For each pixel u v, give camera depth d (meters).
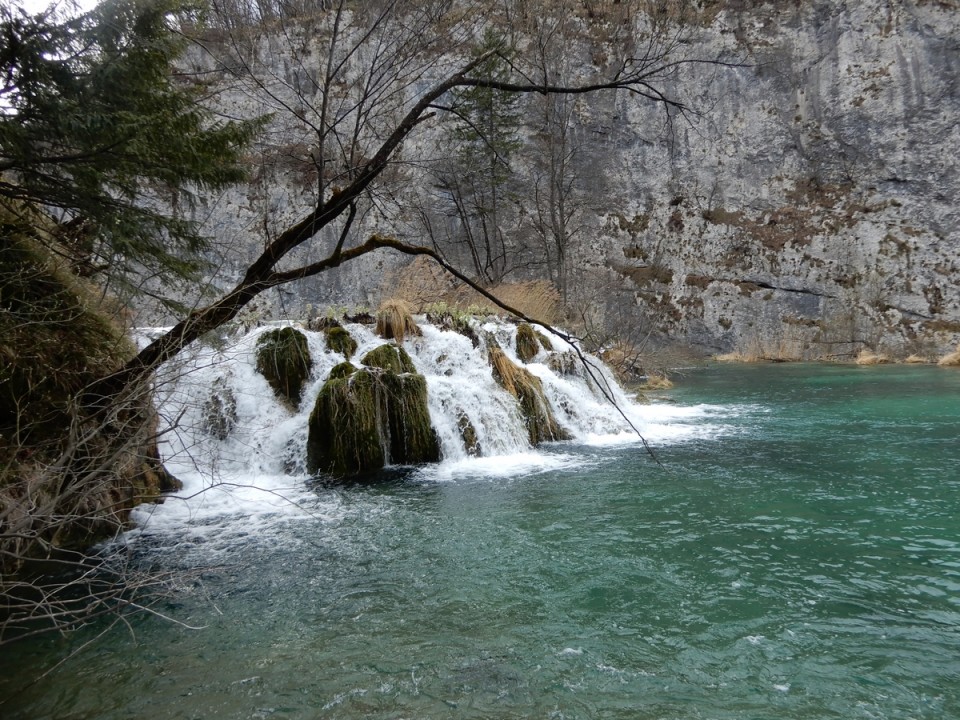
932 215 26.00
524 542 5.48
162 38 4.60
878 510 6.11
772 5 29.27
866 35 27.56
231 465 8.00
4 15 3.72
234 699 3.22
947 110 26.08
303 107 5.80
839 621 3.93
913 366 22.23
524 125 26.72
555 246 28.28
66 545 5.23
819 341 26.73
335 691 3.28
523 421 9.90
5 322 4.45
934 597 4.23
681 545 5.30
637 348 22.33
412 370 9.62
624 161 30.27
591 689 3.25
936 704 3.07
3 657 3.70
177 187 5.16
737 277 28.70
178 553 5.31
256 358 9.27
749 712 3.03
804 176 28.50
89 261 5.20
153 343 5.28
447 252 24.09
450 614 4.16
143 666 3.58
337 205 5.46
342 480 7.79
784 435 10.13
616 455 8.95
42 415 4.74
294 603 4.37
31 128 3.99
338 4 5.09
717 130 29.52
